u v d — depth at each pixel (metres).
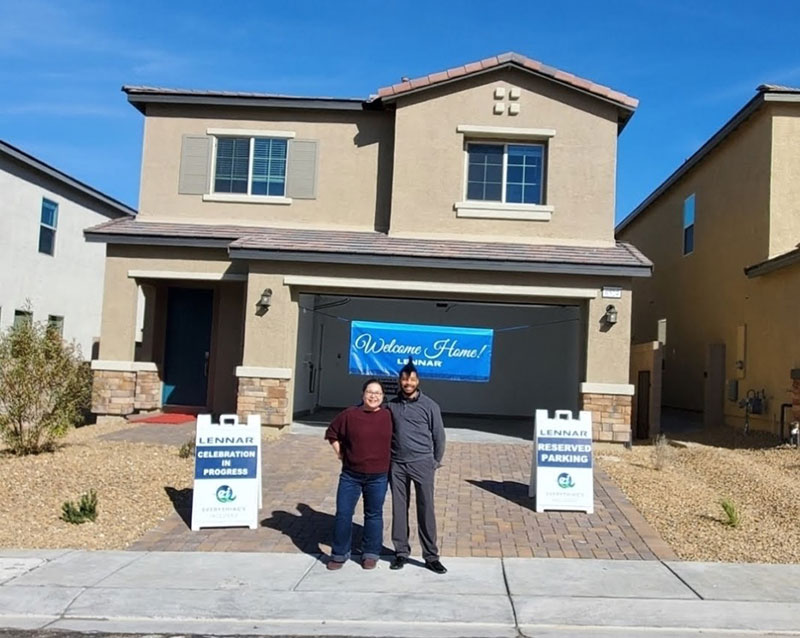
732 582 7.12
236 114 17.11
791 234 16.06
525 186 16.09
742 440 15.48
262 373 14.27
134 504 9.63
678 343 22.16
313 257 14.28
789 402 15.02
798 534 8.63
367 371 14.68
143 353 17.42
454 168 15.90
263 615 6.32
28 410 11.83
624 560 7.75
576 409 16.91
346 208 16.81
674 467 12.38
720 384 18.42
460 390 19.42
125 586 6.94
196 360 17.59
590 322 14.05
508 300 14.76
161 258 15.99
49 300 23.05
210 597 6.69
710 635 5.98
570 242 15.68
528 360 19.30
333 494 10.24
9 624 6.15
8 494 9.67
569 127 15.89
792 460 12.83
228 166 17.17
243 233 15.98
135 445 12.94
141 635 5.96
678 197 22.59
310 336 18.42
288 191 16.91
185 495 10.09
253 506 8.90
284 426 14.36
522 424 17.73
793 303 15.00
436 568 7.36
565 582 7.08
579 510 9.45
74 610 6.41
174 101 16.98
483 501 9.97
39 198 22.38
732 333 18.08
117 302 16.03
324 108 16.80
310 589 6.90
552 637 5.93
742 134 17.75
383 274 14.44
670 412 21.94
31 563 7.56
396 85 15.88
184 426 15.45
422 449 7.54
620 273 13.95
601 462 12.35
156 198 17.09
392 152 16.80
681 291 22.05
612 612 6.38
